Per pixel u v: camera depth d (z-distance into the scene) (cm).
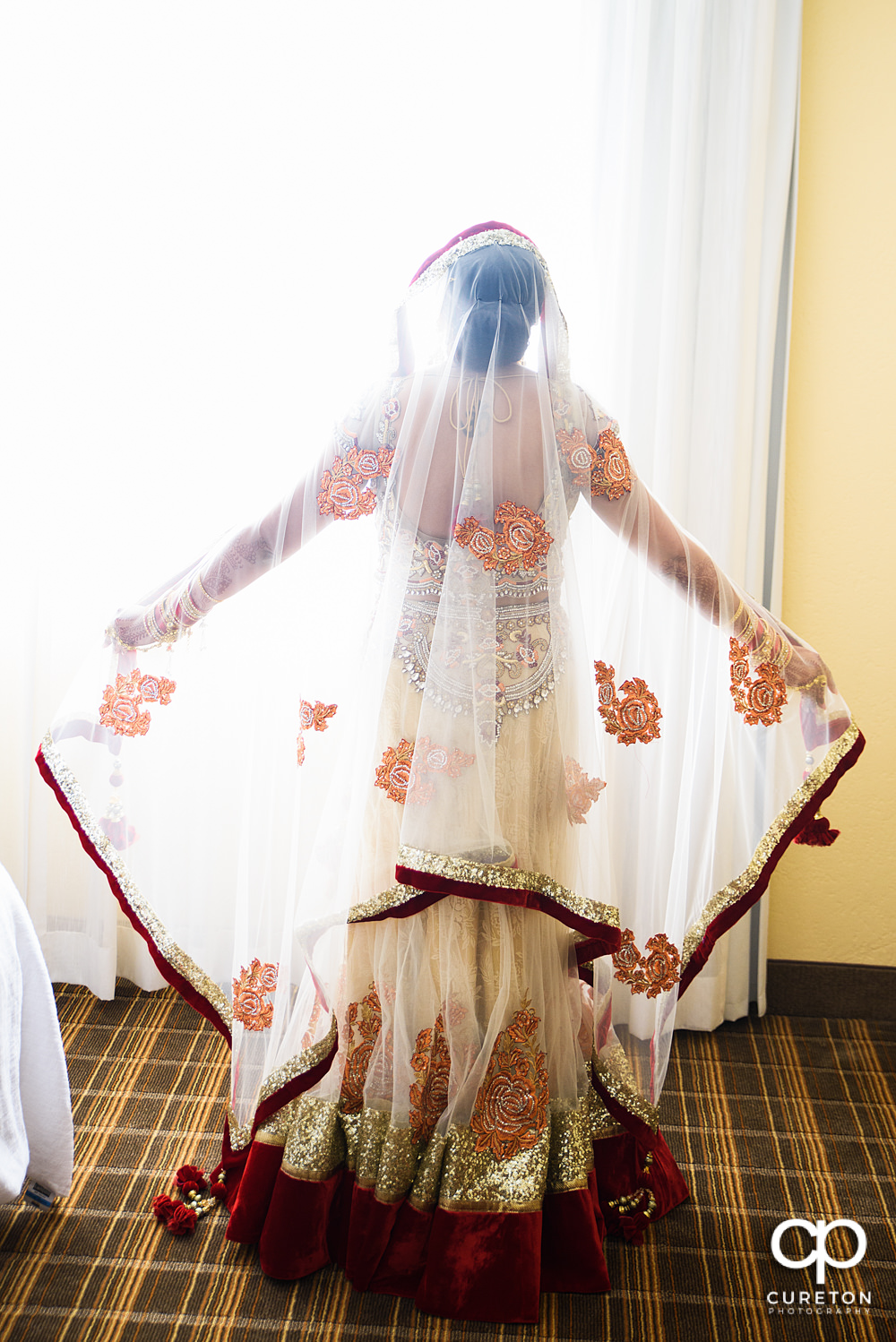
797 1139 202
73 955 251
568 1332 151
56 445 239
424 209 227
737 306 225
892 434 240
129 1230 169
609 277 226
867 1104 216
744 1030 247
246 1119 172
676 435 229
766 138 224
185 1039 230
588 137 222
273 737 172
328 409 232
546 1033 159
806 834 173
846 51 229
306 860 163
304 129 227
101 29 228
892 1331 154
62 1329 148
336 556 161
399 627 150
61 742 172
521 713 149
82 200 233
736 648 168
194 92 228
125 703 172
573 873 157
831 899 254
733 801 176
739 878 174
